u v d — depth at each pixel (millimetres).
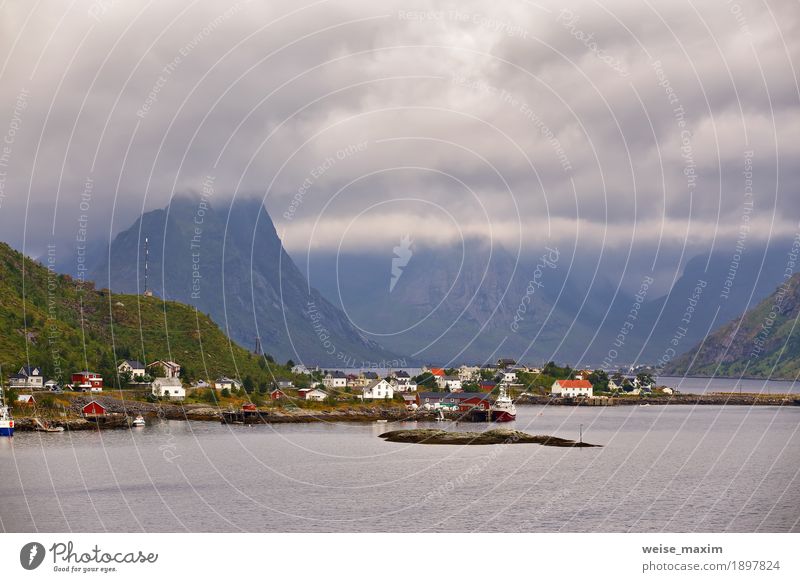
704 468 117188
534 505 87938
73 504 86062
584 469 115500
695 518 81562
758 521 80500
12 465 114750
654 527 77750
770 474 111125
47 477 103812
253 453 132125
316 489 97062
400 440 151625
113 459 122125
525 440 150125
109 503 86750
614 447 145750
